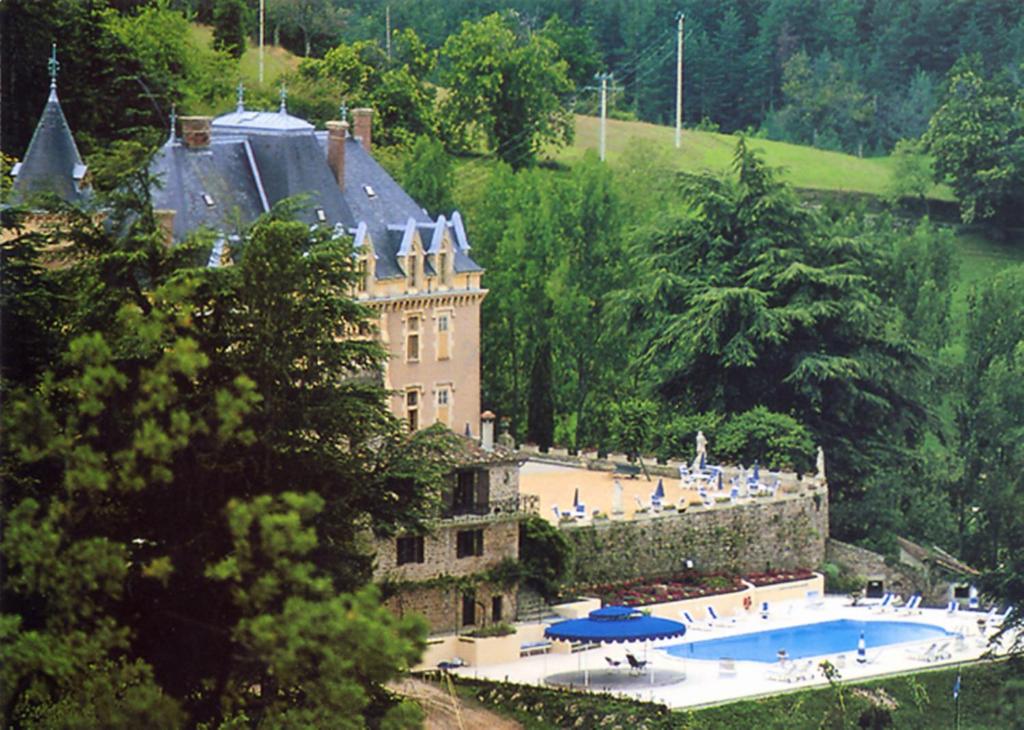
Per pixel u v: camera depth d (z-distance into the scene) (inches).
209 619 6181.1
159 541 6210.6
